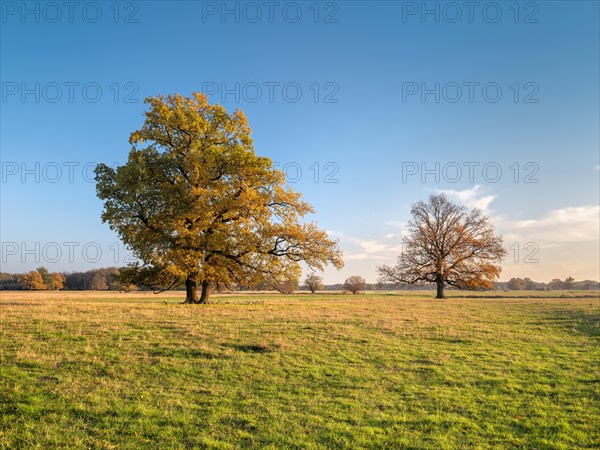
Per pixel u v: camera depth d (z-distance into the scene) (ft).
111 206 96.68
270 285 113.60
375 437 27.37
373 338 59.21
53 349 47.03
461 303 131.75
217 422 29.40
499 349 54.13
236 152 101.24
